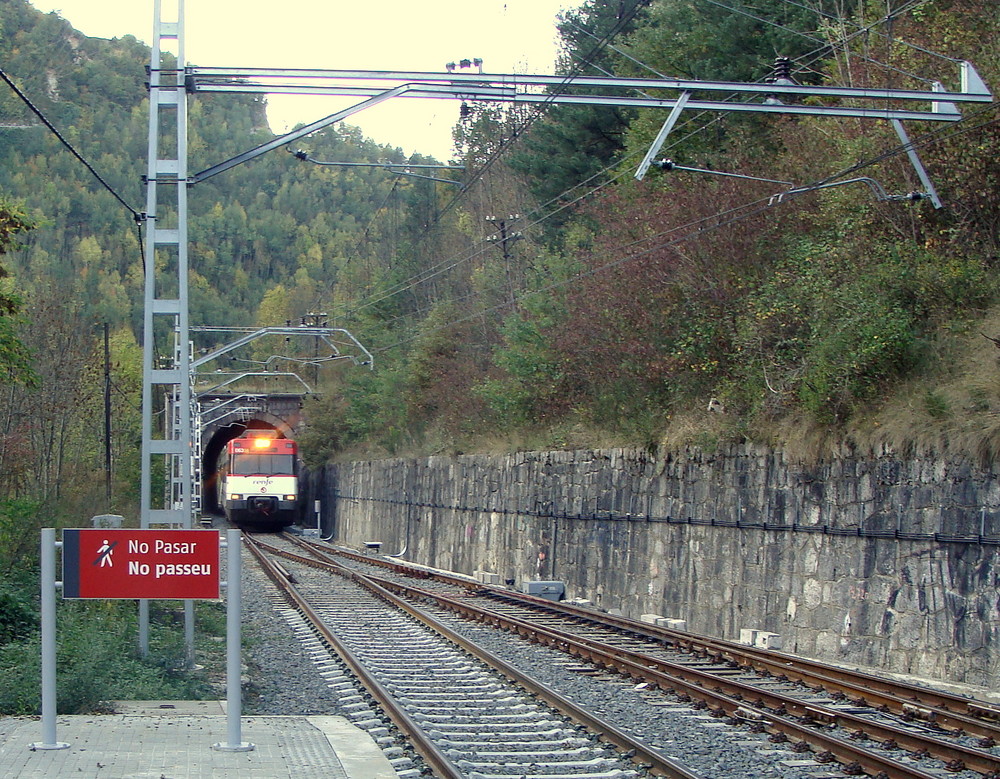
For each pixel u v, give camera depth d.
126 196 153.75
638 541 25.02
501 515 34.75
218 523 76.44
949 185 20.58
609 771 9.05
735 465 21.14
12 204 19.44
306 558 40.88
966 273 19.20
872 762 9.16
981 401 15.72
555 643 17.69
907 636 16.17
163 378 15.51
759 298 22.80
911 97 14.53
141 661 14.41
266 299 144.00
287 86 14.41
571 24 44.47
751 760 9.62
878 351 18.22
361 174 198.25
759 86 14.35
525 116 55.41
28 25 148.12
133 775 7.99
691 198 26.20
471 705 12.16
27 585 18.61
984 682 14.56
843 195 21.62
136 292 138.00
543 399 33.84
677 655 16.89
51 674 8.95
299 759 8.77
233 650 9.12
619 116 42.47
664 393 26.75
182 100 14.99
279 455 65.31
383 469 53.25
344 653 15.88
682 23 35.38
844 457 18.02
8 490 28.64
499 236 43.41
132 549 9.06
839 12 28.59
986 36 21.36
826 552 18.20
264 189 189.50
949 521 15.55
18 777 7.88
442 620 21.72
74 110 159.12
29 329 37.25
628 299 27.70
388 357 60.84
